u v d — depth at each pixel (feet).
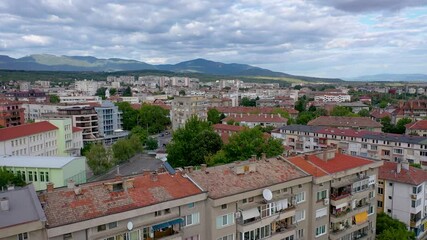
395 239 214.48
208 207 156.76
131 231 137.39
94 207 135.74
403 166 270.46
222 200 155.63
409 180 255.29
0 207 121.70
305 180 186.09
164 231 150.10
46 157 348.79
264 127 594.65
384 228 234.38
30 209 124.06
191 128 402.93
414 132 508.12
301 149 479.41
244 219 164.25
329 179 193.88
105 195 143.64
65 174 322.14
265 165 193.88
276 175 184.14
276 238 175.01
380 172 272.92
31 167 319.88
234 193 159.94
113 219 133.08
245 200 167.63
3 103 616.39
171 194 151.23
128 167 437.58
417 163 383.04
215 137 374.63
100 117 628.28
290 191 182.80
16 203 125.70
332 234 200.23
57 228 121.29
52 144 460.96
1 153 374.84
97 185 148.66
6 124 602.03
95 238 129.80
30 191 133.39
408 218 257.55
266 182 175.22
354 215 210.38
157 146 553.64
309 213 192.44
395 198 263.08
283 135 500.33
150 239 143.02
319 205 194.80
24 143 407.85
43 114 620.90
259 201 171.01
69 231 123.85
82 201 137.69
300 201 188.14
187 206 153.38
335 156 222.07
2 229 112.88
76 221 125.29
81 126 588.09
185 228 152.97
